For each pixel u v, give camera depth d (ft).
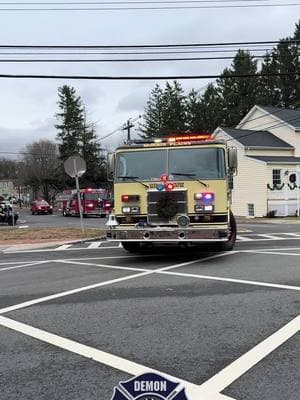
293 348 19.07
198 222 40.27
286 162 121.70
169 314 24.22
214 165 40.27
